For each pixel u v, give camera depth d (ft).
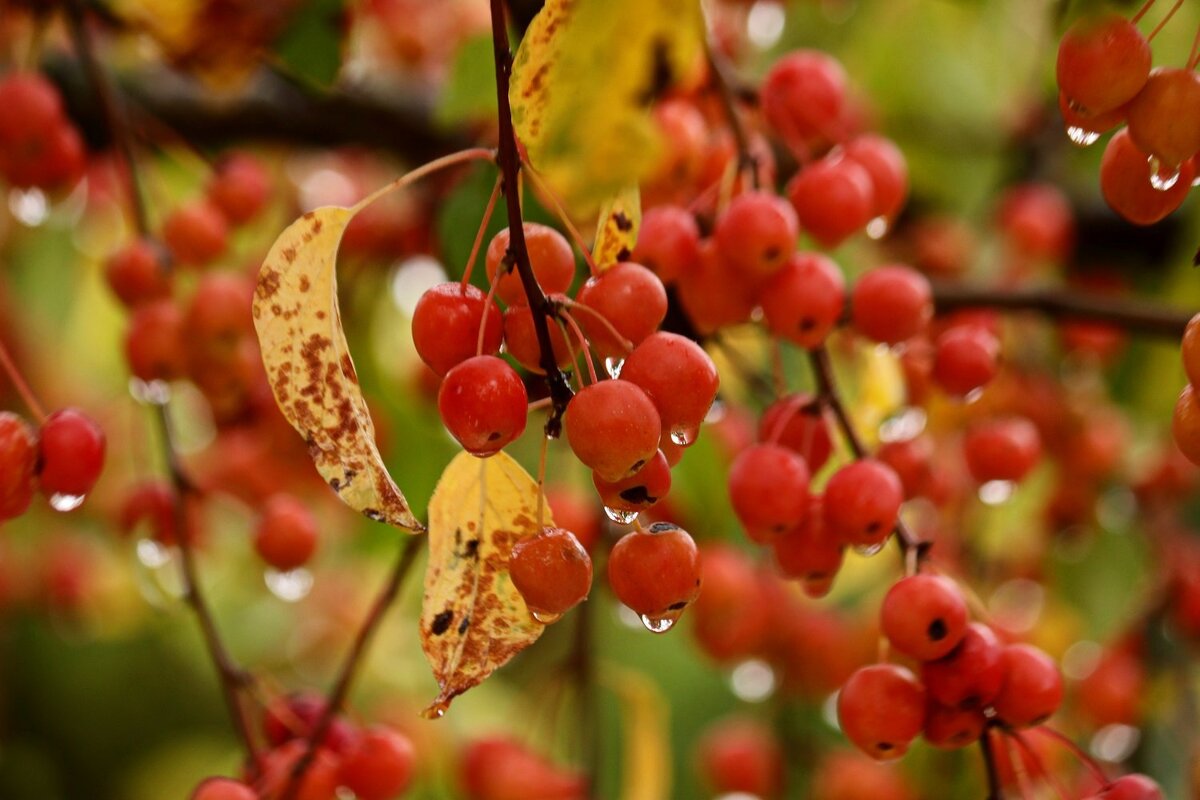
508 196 1.55
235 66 1.94
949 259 2.51
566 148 1.60
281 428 2.05
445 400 1.54
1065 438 2.27
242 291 1.89
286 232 1.56
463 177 1.90
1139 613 2.34
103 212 2.40
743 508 1.69
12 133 1.88
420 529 1.54
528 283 1.55
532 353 1.56
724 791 2.35
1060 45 1.57
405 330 2.32
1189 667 2.34
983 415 2.18
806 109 1.81
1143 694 2.24
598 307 1.56
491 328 1.57
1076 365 2.42
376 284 2.30
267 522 1.91
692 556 1.58
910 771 2.23
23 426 1.66
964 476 2.16
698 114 1.77
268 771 1.75
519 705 2.50
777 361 1.77
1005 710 1.64
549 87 1.59
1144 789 1.63
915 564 1.68
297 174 2.54
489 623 1.59
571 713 2.23
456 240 1.83
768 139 1.92
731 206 1.69
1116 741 2.23
